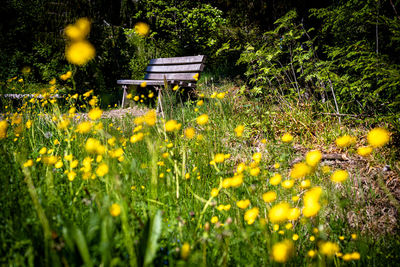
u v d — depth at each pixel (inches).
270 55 132.8
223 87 187.8
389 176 75.8
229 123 113.3
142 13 360.2
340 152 89.9
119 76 304.3
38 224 40.4
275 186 66.4
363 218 63.2
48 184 49.6
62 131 94.7
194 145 90.0
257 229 44.1
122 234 38.3
